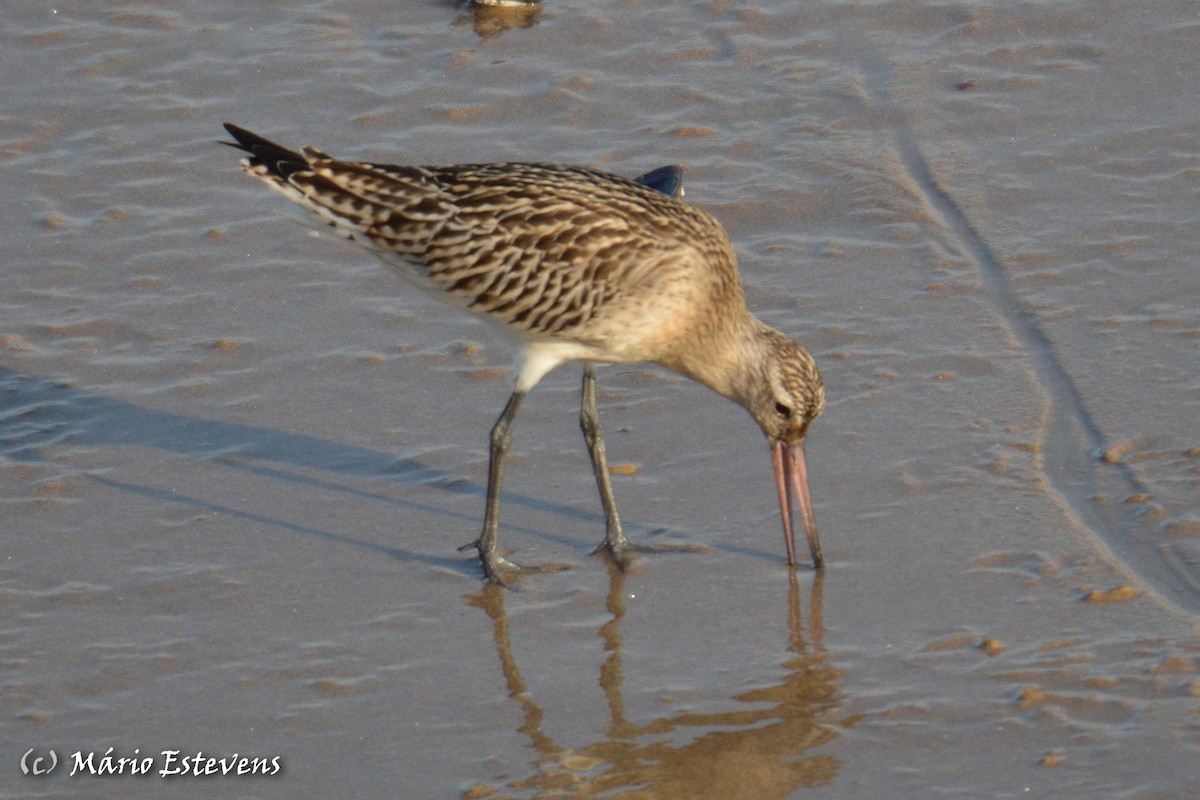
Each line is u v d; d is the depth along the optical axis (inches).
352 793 369.1
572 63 708.0
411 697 401.1
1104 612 416.2
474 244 457.7
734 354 462.9
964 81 683.4
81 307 569.0
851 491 471.8
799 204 615.8
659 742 383.6
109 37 730.2
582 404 467.8
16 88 694.5
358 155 647.8
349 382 534.0
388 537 466.0
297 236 607.5
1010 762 368.2
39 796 368.2
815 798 362.6
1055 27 714.2
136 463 496.4
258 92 692.1
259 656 416.2
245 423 514.9
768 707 392.8
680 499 477.7
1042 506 458.9
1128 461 473.7
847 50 713.0
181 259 593.9
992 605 422.9
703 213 471.5
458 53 715.4
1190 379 506.0
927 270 573.6
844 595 432.5
